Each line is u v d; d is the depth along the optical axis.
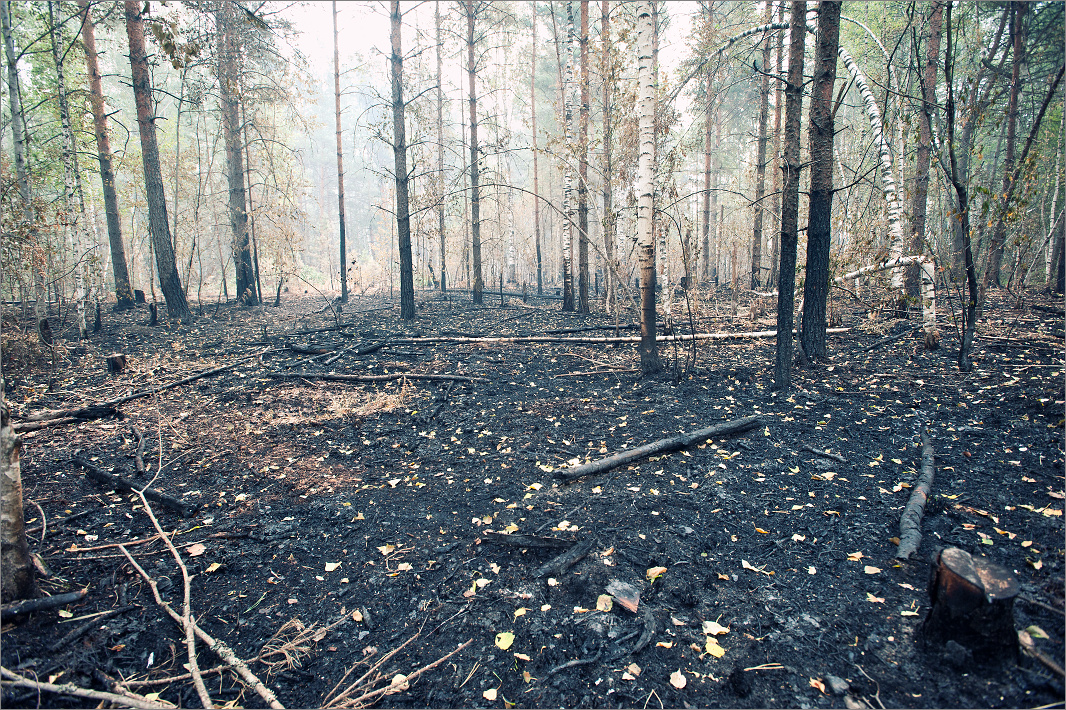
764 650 2.51
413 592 3.04
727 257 22.83
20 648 2.59
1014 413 4.98
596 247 8.19
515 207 28.83
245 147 16.50
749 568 3.13
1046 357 6.73
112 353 9.54
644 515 3.73
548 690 2.34
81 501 4.19
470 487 4.34
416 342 10.35
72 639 2.68
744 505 3.84
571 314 13.97
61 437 5.44
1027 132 15.30
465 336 10.83
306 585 3.15
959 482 3.95
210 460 4.94
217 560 3.41
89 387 7.33
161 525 3.86
